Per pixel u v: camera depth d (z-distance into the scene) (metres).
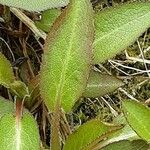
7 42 0.25
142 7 0.20
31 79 0.22
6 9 0.24
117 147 0.19
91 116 0.25
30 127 0.18
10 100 0.22
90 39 0.16
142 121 0.19
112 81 0.22
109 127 0.17
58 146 0.19
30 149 0.17
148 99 0.24
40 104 0.24
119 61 0.25
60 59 0.17
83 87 0.17
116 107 0.25
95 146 0.19
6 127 0.18
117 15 0.20
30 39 0.25
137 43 0.25
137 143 0.19
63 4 0.18
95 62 0.20
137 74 0.25
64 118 0.23
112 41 0.20
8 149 0.17
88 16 0.16
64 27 0.16
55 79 0.17
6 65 0.20
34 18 0.25
